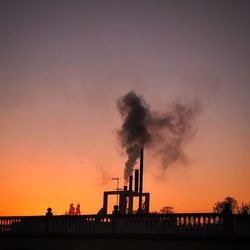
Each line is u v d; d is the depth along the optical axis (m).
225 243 24.22
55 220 30.53
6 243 32.16
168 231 26.12
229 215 24.61
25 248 31.23
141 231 27.00
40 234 30.69
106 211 36.88
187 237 25.30
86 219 29.23
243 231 24.17
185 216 25.78
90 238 28.55
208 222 25.12
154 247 26.23
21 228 31.92
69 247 29.34
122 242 27.31
